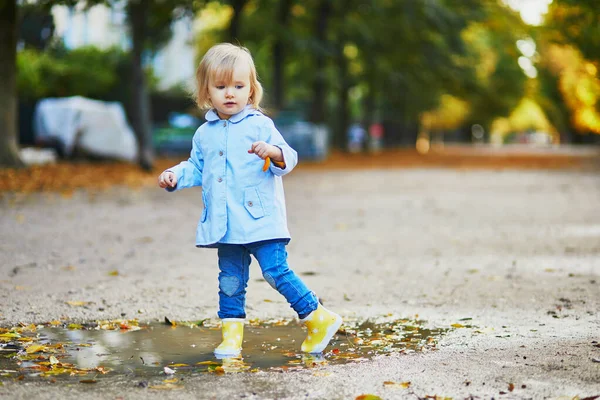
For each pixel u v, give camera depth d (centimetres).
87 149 2361
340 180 2119
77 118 2348
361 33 3434
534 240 940
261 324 500
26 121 2875
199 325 495
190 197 1503
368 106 4297
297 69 3962
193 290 612
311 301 423
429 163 3241
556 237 968
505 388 349
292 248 869
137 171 2067
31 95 2858
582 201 1496
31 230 973
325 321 423
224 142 426
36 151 2195
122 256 789
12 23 1747
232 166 422
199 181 441
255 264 737
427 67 3688
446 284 647
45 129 2409
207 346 439
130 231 989
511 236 980
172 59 4175
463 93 4297
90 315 519
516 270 720
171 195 1540
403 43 3528
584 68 2255
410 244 904
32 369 382
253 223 417
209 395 340
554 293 601
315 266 745
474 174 2459
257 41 3191
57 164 2112
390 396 337
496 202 1476
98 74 3014
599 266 741
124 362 400
